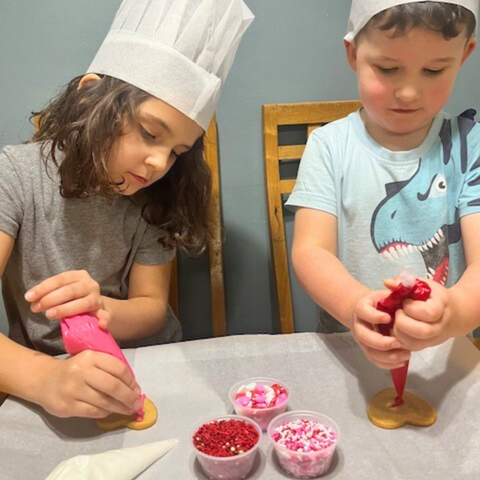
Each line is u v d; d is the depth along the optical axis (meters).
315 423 0.65
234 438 0.61
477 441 0.60
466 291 0.69
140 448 0.60
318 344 0.79
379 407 0.66
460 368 0.71
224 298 1.25
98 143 0.79
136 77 0.77
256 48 1.16
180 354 0.77
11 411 0.67
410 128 0.85
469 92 1.24
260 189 1.26
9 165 0.89
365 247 0.95
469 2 0.74
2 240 0.87
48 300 0.68
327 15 1.15
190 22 0.77
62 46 1.12
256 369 0.75
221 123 1.20
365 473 0.57
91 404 0.63
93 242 0.95
